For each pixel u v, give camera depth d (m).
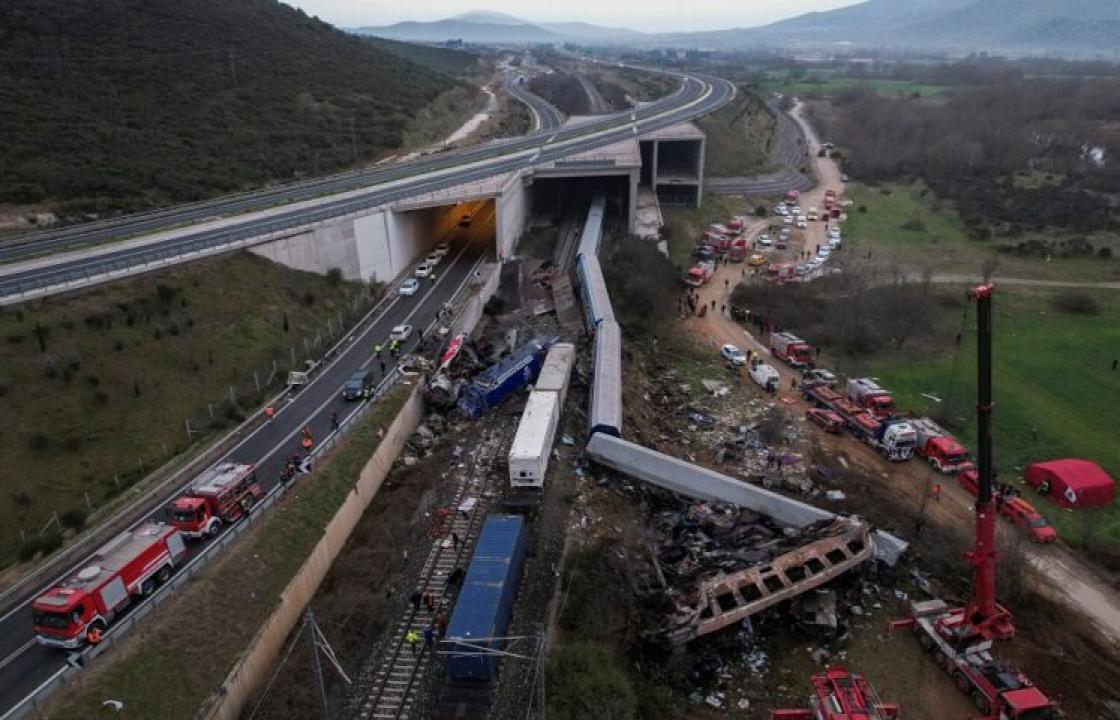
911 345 71.50
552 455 50.25
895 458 52.69
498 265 84.19
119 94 98.44
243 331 59.06
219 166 90.44
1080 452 53.78
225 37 125.44
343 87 129.12
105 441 46.38
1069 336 73.88
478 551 37.47
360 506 45.62
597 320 66.88
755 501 45.62
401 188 86.06
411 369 59.22
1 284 52.41
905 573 41.81
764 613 38.38
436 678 33.38
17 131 83.00
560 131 130.62
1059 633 37.59
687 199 122.94
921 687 34.78
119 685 29.58
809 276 89.69
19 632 32.69
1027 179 134.00
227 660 32.47
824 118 194.62
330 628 36.09
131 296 55.25
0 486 41.56
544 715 29.92
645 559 41.59
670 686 34.50
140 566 34.06
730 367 67.88
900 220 117.12
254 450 47.78
